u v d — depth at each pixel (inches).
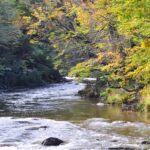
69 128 692.7
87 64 971.3
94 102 1071.6
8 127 700.0
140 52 597.3
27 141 600.4
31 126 705.6
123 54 809.5
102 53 884.6
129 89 901.8
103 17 848.9
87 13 978.1
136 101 930.1
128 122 734.5
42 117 826.2
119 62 810.8
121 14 469.1
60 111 904.9
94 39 1008.2
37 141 599.2
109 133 648.4
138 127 692.7
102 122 739.4
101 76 985.5
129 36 700.7
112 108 940.6
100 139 605.6
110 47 854.5
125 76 813.2
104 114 845.2
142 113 853.8
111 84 1010.7
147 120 762.8
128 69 755.4
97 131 665.0
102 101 1076.5
